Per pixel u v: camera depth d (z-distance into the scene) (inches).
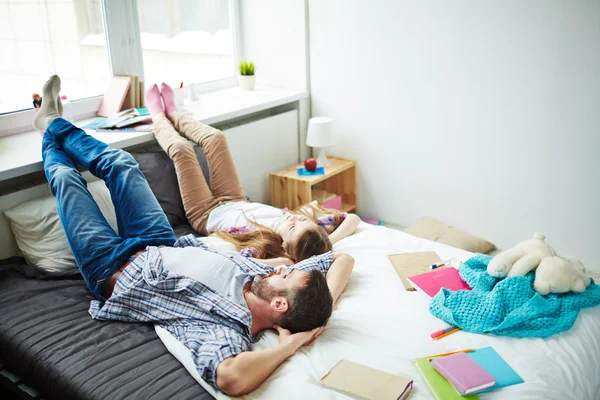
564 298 69.6
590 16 92.9
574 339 65.0
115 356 64.9
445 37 109.1
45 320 71.8
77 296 77.9
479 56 106.0
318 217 97.2
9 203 86.8
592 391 60.6
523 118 104.3
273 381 59.4
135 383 60.2
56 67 103.7
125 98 109.3
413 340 65.2
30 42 98.7
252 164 122.7
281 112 134.6
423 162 119.5
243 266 74.5
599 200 100.2
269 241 86.3
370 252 87.2
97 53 109.3
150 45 118.6
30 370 65.9
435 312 69.8
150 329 70.1
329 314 66.4
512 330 66.4
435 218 121.2
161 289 70.5
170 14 120.9
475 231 116.6
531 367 60.2
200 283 69.9
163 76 123.4
